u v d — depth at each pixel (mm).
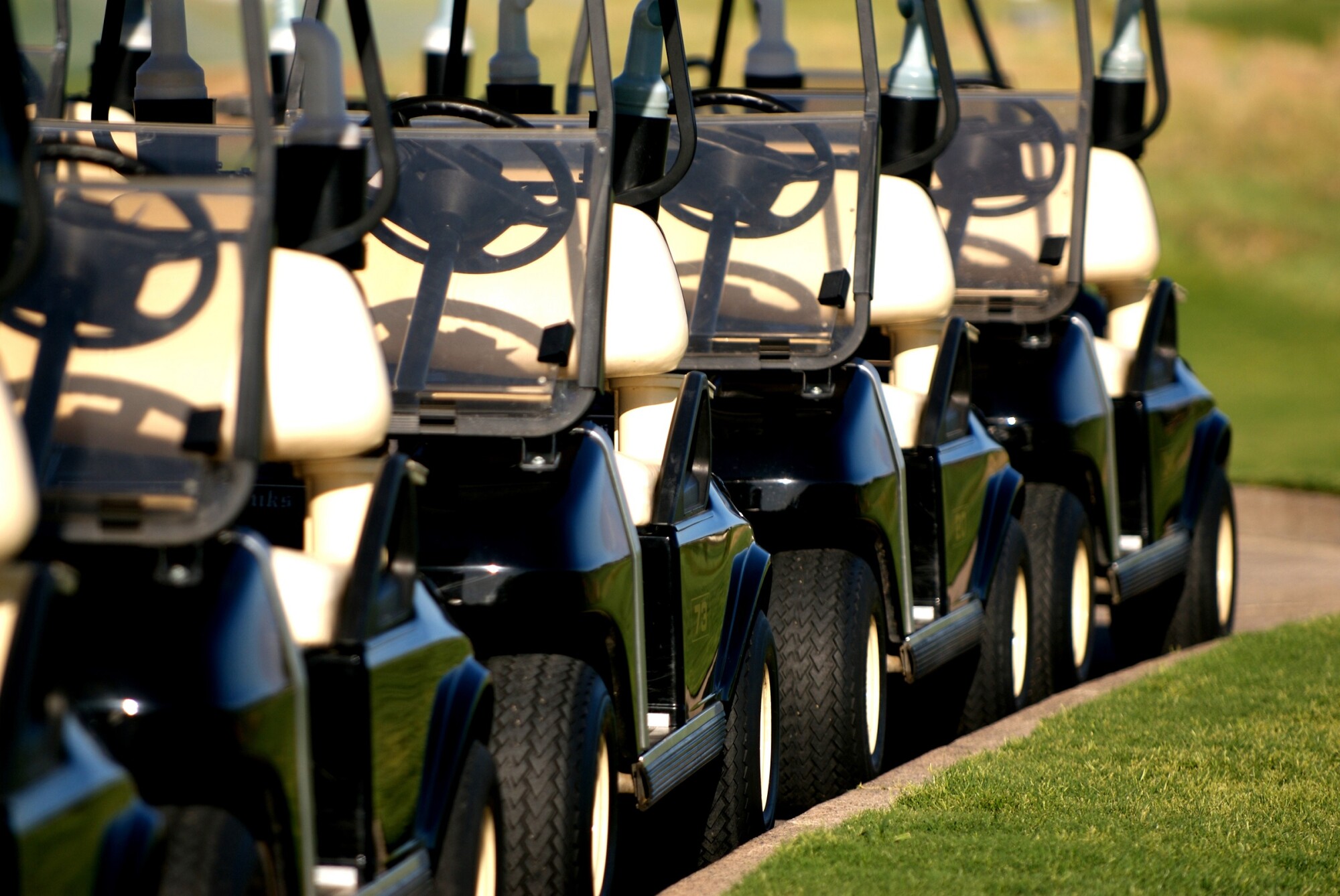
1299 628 34438
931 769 24984
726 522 21156
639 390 20219
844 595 23672
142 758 11828
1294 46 154125
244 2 13055
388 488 14094
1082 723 26266
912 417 26031
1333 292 115062
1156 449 34062
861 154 23531
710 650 20469
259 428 12352
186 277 12797
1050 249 30500
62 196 13062
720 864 20047
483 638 17734
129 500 12117
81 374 12609
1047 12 113500
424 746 14516
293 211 15750
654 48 21234
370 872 13438
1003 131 30844
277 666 12438
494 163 17578
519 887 16391
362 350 13734
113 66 22094
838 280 23375
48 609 10586
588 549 17281
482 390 17250
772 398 23922
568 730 16766
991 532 27953
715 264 23781
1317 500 53906
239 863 11906
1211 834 20078
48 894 10164
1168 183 131000
